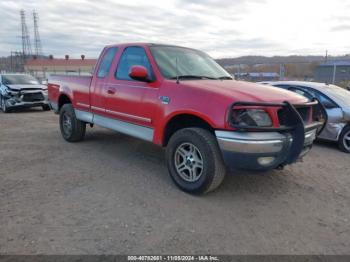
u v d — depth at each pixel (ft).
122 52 16.98
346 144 21.40
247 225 10.80
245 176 15.58
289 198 13.16
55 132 26.09
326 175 16.28
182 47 17.52
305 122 13.30
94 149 20.22
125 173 15.66
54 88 23.03
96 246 9.30
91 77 18.79
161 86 14.05
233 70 52.29
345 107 21.50
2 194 12.85
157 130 14.15
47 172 15.64
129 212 11.48
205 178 12.36
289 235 10.26
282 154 11.84
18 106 40.68
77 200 12.41
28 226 10.35
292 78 58.65
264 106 11.47
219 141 11.69
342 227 10.89
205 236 10.00
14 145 21.22
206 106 12.06
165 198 12.75
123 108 16.07
